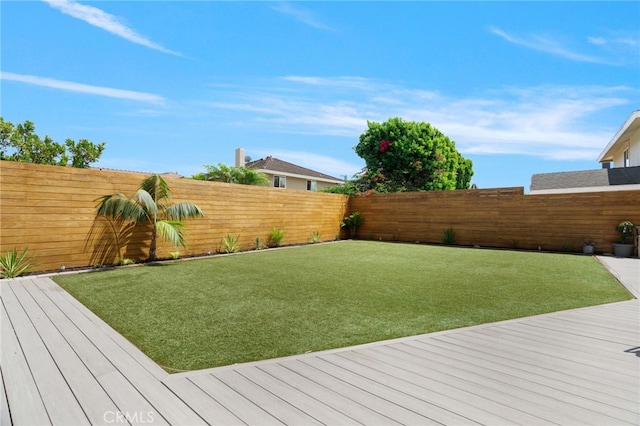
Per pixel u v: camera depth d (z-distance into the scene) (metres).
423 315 3.86
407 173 18.95
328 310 4.04
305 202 12.48
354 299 4.54
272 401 2.09
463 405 2.05
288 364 2.60
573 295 4.80
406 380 2.36
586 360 2.69
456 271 6.72
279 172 22.16
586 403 2.08
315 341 3.08
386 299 4.54
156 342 3.03
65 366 2.54
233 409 2.00
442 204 12.48
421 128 19.12
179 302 4.36
